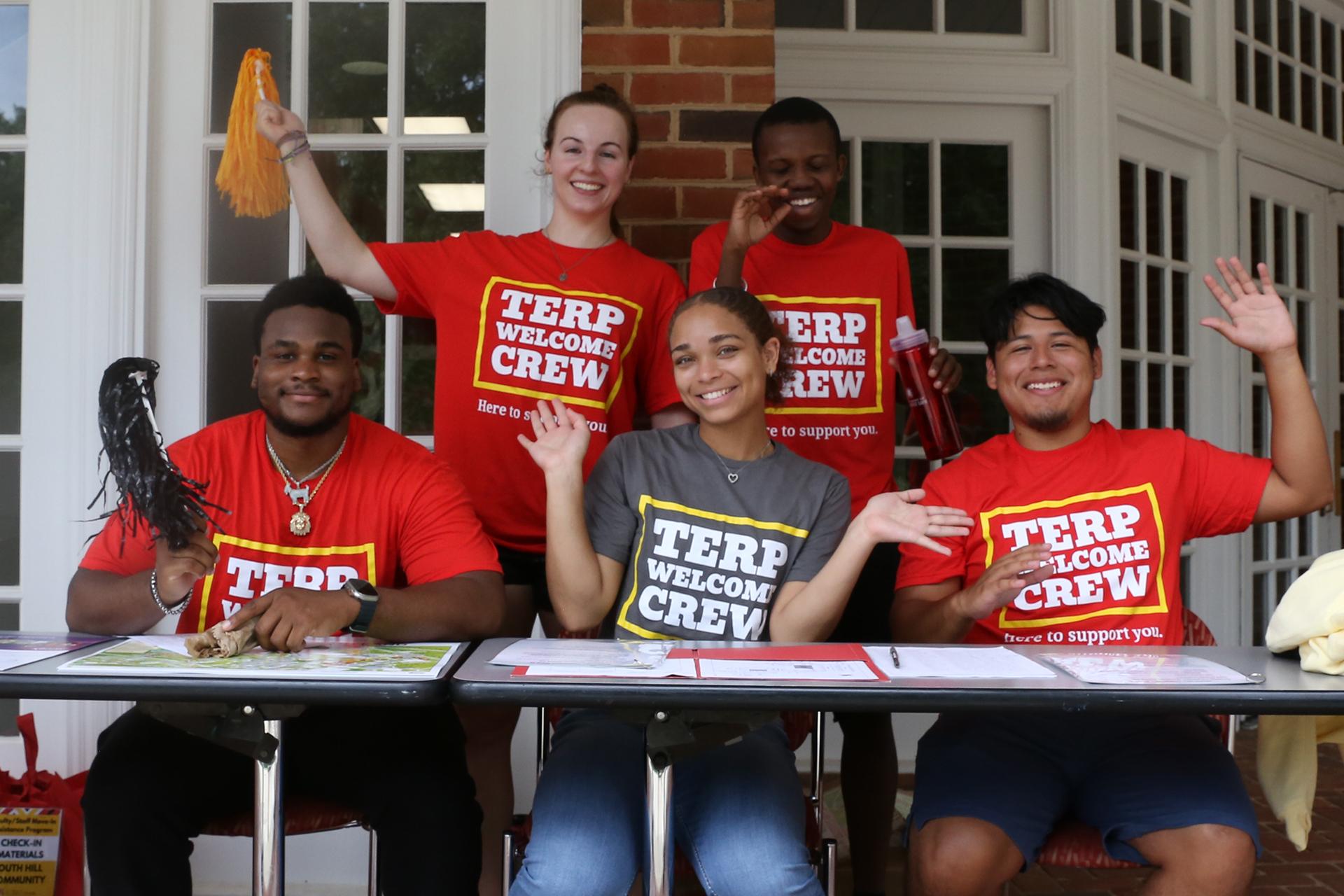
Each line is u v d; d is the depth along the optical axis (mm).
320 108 2803
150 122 2756
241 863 2707
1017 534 1975
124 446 1585
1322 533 4828
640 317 2369
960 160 3855
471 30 2799
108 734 1811
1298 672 1430
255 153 2373
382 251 2359
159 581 1632
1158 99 4090
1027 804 1736
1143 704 1290
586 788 1623
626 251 2406
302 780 1812
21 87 2750
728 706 1280
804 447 2498
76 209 2713
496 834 2396
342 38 2797
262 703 1308
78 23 2721
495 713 2408
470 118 2797
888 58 3770
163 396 2770
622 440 1997
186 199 2775
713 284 2486
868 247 2564
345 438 1975
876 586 2527
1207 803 1671
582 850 1552
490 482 2309
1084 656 1535
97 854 1687
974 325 3844
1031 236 3869
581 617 1873
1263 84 4613
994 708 1281
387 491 1935
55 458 2713
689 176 2758
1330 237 4922
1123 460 1999
